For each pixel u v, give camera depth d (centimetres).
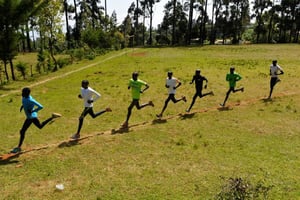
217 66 2966
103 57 4272
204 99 1672
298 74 2395
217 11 7469
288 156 920
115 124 1270
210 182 770
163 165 872
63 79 2519
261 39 8338
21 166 882
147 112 1437
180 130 1172
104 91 1941
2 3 2350
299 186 743
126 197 709
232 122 1260
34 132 1177
